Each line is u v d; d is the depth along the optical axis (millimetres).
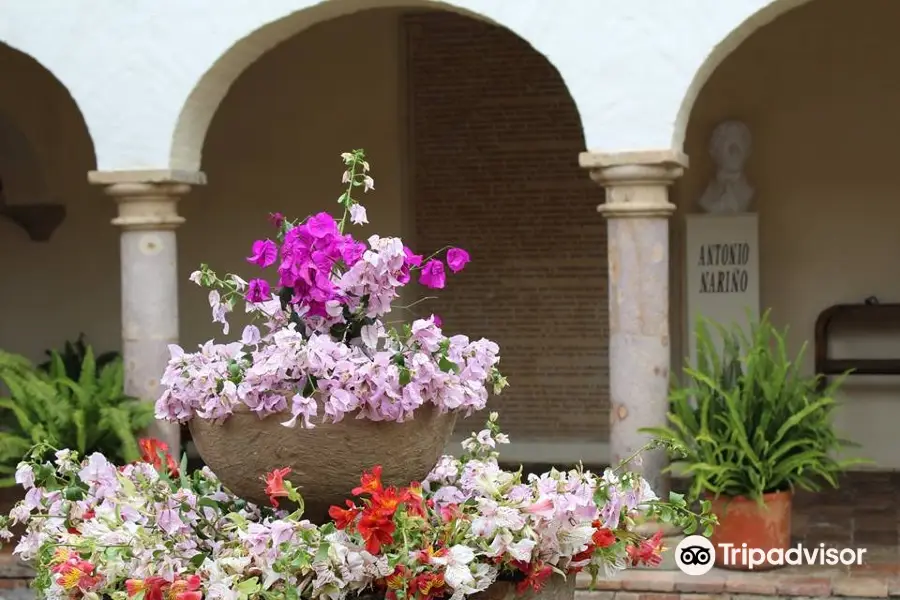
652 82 7781
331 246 3910
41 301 12273
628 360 7785
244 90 11906
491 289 11812
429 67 11758
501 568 3781
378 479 3529
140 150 8547
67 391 8734
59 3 8641
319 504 3840
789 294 10930
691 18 7742
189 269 12078
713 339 10633
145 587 3562
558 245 11664
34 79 11945
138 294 8586
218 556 3707
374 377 3656
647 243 7777
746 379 7305
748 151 10617
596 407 11664
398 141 11750
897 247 10750
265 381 3693
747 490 7227
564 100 11547
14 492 10344
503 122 11688
